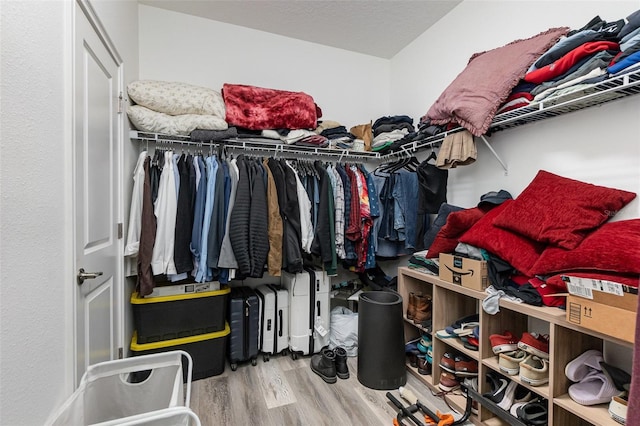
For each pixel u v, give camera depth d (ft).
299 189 7.20
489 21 6.63
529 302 4.32
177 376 3.65
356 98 9.92
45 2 2.87
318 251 7.27
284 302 7.54
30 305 2.58
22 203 2.48
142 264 5.78
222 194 6.42
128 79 6.25
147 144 6.90
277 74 8.87
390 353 6.04
